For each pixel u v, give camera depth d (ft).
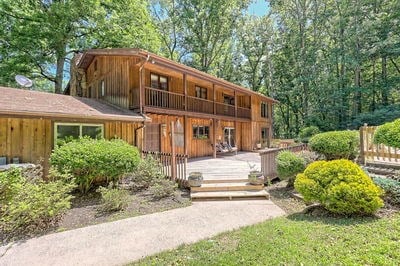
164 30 92.43
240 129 64.80
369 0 71.15
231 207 20.12
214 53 99.60
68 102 29.73
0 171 17.67
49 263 11.67
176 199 22.02
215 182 25.61
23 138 22.82
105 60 41.42
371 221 14.60
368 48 70.44
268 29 97.60
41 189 16.42
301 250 11.35
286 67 98.53
